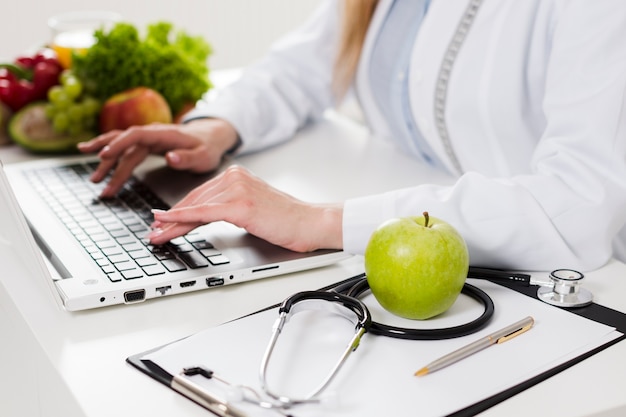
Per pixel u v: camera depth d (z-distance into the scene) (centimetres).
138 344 85
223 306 93
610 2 103
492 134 127
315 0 311
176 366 79
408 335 83
